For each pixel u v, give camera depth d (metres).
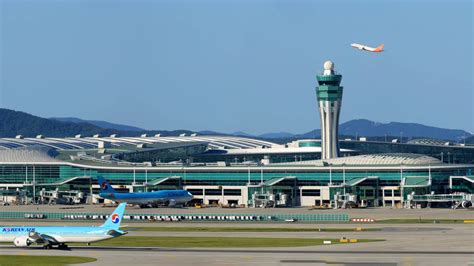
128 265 166.25
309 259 173.75
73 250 193.75
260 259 174.12
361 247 195.75
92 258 177.75
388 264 165.88
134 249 195.00
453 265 163.38
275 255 180.88
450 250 187.88
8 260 175.25
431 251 186.25
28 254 186.00
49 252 189.88
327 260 172.12
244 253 184.75
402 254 181.25
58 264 168.50
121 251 190.62
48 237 196.75
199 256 179.62
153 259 175.00
